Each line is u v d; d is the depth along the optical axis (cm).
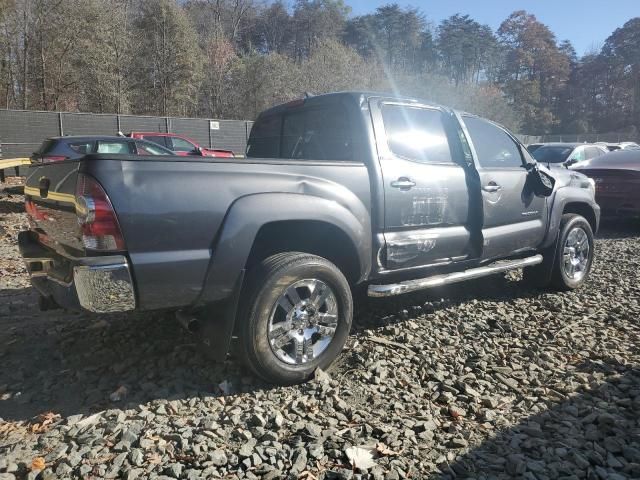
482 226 474
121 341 421
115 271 292
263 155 514
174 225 308
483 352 416
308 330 357
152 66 3916
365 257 390
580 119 8212
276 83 4362
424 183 427
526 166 534
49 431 297
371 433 299
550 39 8706
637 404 332
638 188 951
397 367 386
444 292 574
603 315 505
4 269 650
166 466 265
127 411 317
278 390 348
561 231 567
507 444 293
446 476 264
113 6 3600
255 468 267
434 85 5684
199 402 331
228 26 6128
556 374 380
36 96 3419
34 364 383
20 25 3206
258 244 376
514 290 588
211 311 339
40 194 367
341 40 7862
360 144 405
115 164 296
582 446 290
